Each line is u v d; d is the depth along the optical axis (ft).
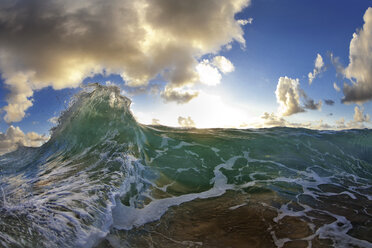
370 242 11.44
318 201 16.70
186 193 18.15
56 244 9.92
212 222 13.65
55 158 22.93
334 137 33.55
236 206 15.78
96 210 12.99
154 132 31.35
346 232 12.39
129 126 28.60
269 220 13.79
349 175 23.40
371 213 14.83
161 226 13.19
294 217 14.15
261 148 28.37
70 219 11.59
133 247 11.09
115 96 32.30
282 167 23.90
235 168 23.36
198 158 25.21
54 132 29.30
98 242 11.09
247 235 12.18
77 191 14.76
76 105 30.40
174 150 26.58
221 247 11.16
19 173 19.86
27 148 28.32
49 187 15.48
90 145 24.44
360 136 34.53
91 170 18.85
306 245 11.19
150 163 22.88
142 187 18.31
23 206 12.43
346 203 16.48
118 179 17.29
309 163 25.48
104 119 28.73
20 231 10.09
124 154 21.97
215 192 18.39
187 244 11.44
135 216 14.20
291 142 30.63
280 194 17.81
